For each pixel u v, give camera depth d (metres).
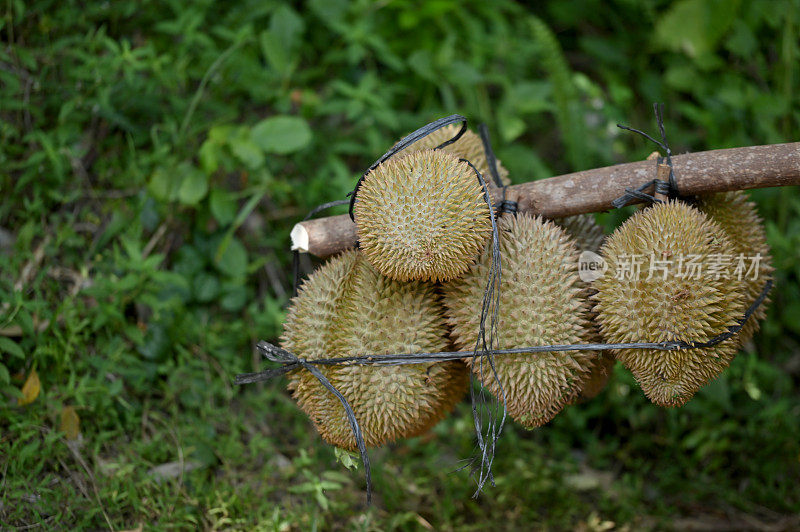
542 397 1.74
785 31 3.22
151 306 2.39
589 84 3.28
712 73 3.46
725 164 1.76
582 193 1.80
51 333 2.27
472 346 1.75
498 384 1.73
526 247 1.75
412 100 3.31
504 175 1.93
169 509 2.14
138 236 2.42
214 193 2.50
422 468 2.45
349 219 1.87
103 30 2.45
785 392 2.74
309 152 2.91
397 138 3.01
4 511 2.05
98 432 2.24
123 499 2.14
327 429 1.80
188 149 2.68
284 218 2.87
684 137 3.32
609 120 3.26
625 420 2.73
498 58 3.48
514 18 3.78
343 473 2.38
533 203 1.82
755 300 1.82
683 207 1.73
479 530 2.33
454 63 3.10
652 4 3.49
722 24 3.26
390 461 2.46
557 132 3.58
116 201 2.50
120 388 2.24
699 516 2.43
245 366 2.54
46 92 2.51
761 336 2.89
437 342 1.78
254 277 2.79
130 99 2.61
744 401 2.70
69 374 2.27
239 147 2.47
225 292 2.54
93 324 2.31
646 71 3.61
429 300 1.78
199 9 2.77
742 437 2.63
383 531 2.26
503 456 2.52
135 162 2.55
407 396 1.77
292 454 2.40
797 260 2.76
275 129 2.57
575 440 2.73
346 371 1.77
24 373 2.22
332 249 1.88
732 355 1.74
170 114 2.72
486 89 3.53
